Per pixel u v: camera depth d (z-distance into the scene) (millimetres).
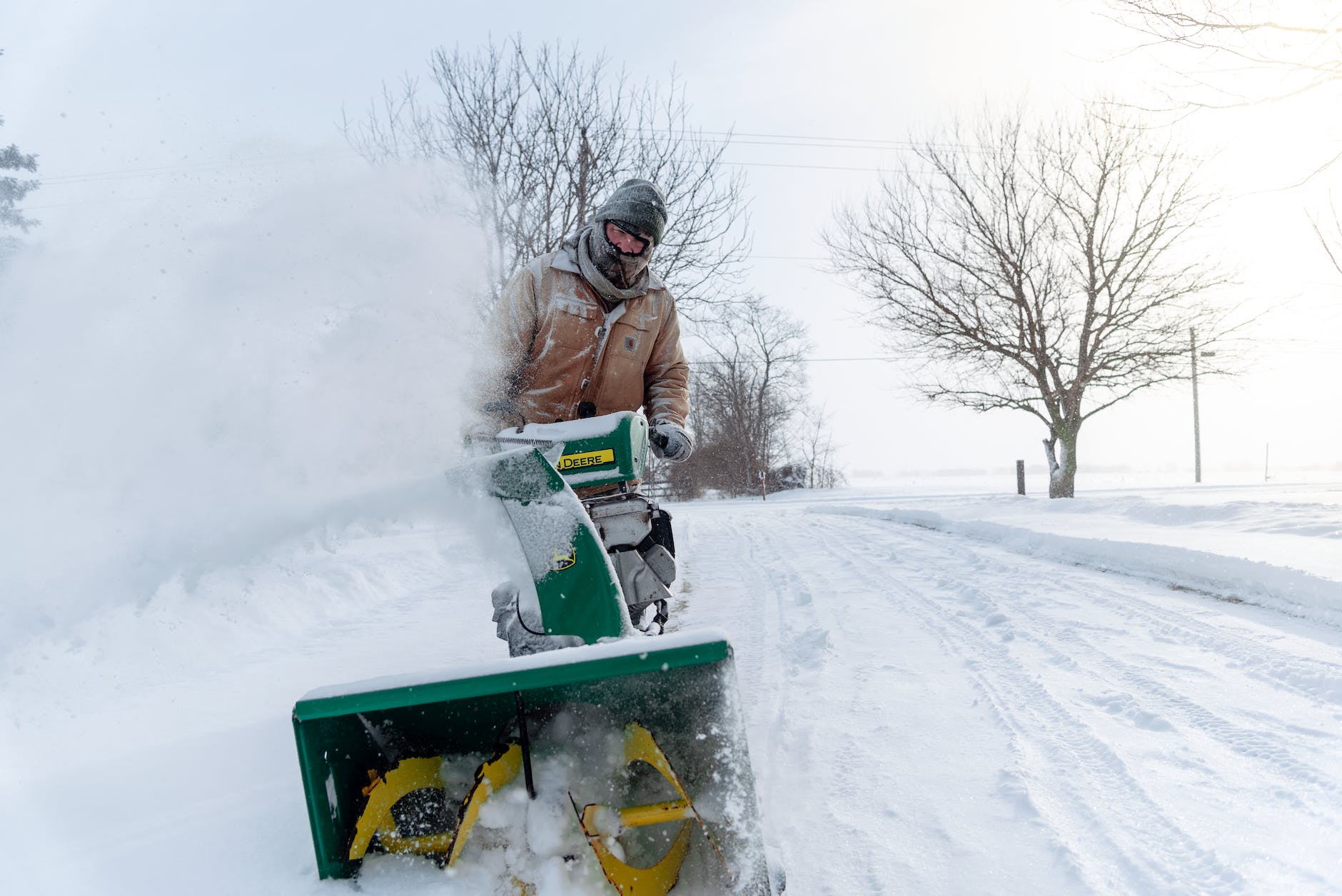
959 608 5250
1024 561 7180
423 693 1616
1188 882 1903
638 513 2631
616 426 2592
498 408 2855
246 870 2027
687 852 1767
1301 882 1877
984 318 19281
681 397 3320
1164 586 5559
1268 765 2543
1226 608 4766
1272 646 3865
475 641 4883
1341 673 3381
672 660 1630
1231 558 5379
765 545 10148
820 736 2949
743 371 43531
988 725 3023
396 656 4531
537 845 1709
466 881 1728
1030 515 11219
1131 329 18656
